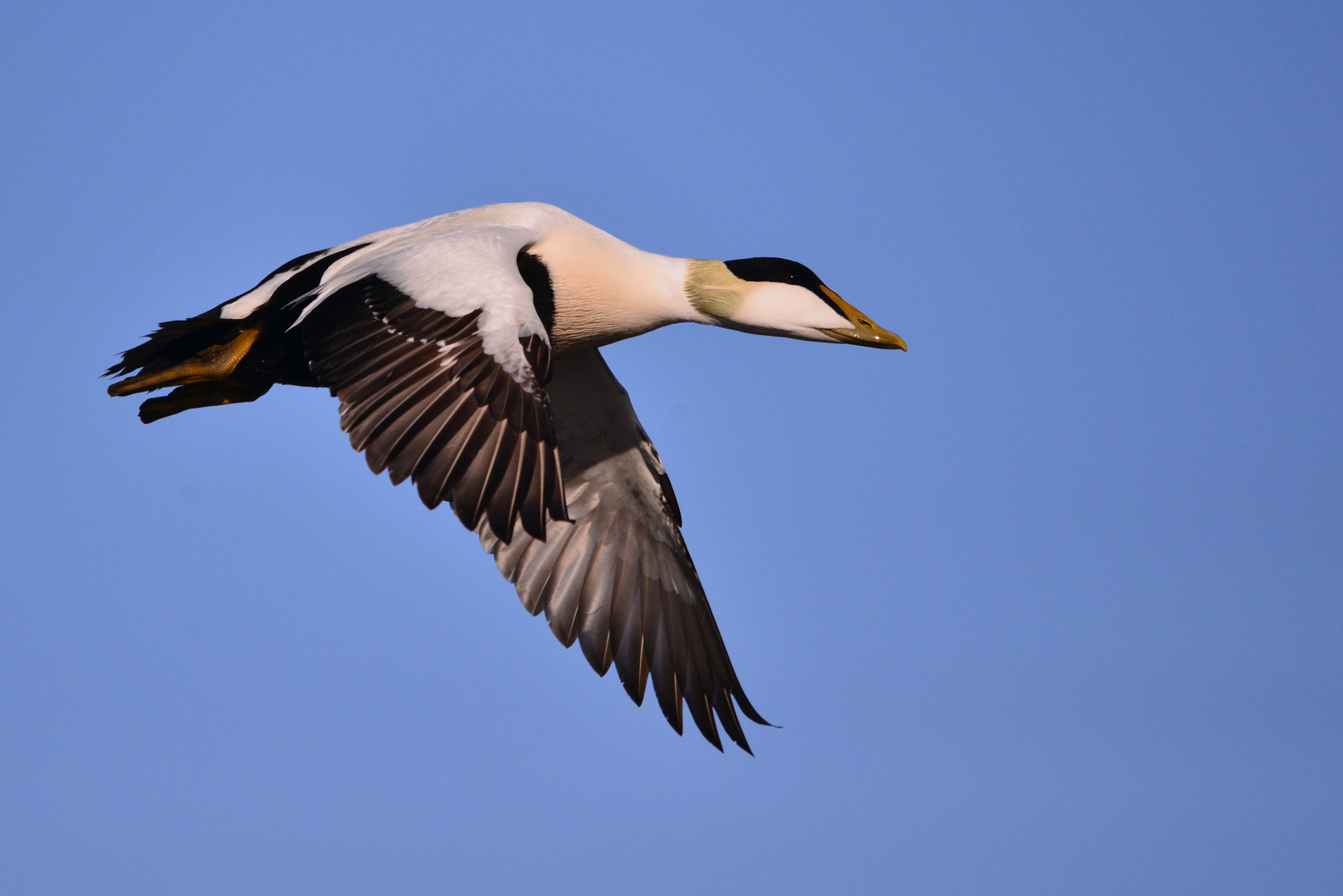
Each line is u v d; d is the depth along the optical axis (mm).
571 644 12172
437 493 7754
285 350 10422
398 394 8141
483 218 10758
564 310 10930
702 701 12164
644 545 12539
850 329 11328
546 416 7977
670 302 11320
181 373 10203
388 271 8844
